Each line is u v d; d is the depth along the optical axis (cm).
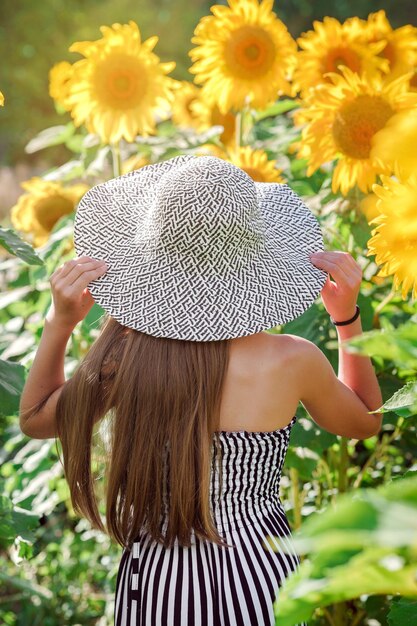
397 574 65
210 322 134
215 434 135
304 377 143
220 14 239
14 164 818
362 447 267
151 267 139
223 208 134
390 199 131
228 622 132
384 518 58
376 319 206
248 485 138
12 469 255
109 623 245
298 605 71
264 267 141
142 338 137
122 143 267
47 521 304
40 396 150
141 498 136
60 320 145
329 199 210
